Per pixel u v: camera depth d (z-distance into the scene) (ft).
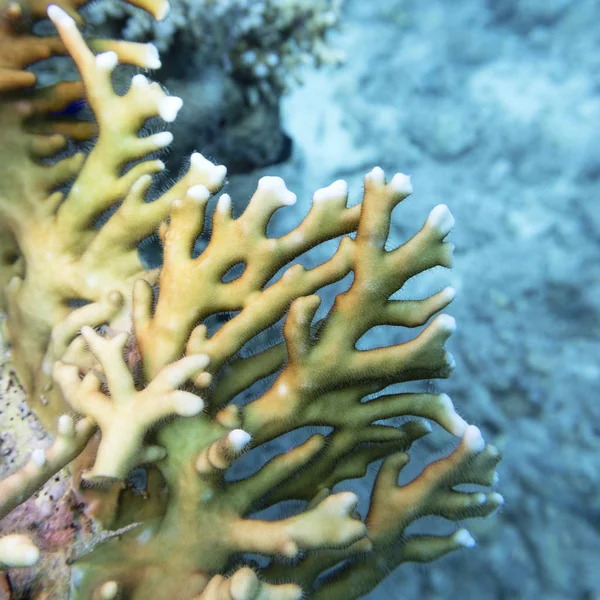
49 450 0.49
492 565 1.45
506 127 2.08
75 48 0.60
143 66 0.71
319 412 0.58
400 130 2.05
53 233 0.66
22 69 0.70
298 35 1.54
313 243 0.54
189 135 1.18
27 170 0.68
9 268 0.71
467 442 0.60
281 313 0.55
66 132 0.74
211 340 0.54
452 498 0.63
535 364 1.70
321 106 1.99
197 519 0.54
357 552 0.60
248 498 0.56
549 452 1.59
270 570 0.61
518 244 1.90
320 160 1.90
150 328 0.55
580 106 2.10
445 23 2.30
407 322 0.55
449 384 1.68
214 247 0.54
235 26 1.22
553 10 2.30
